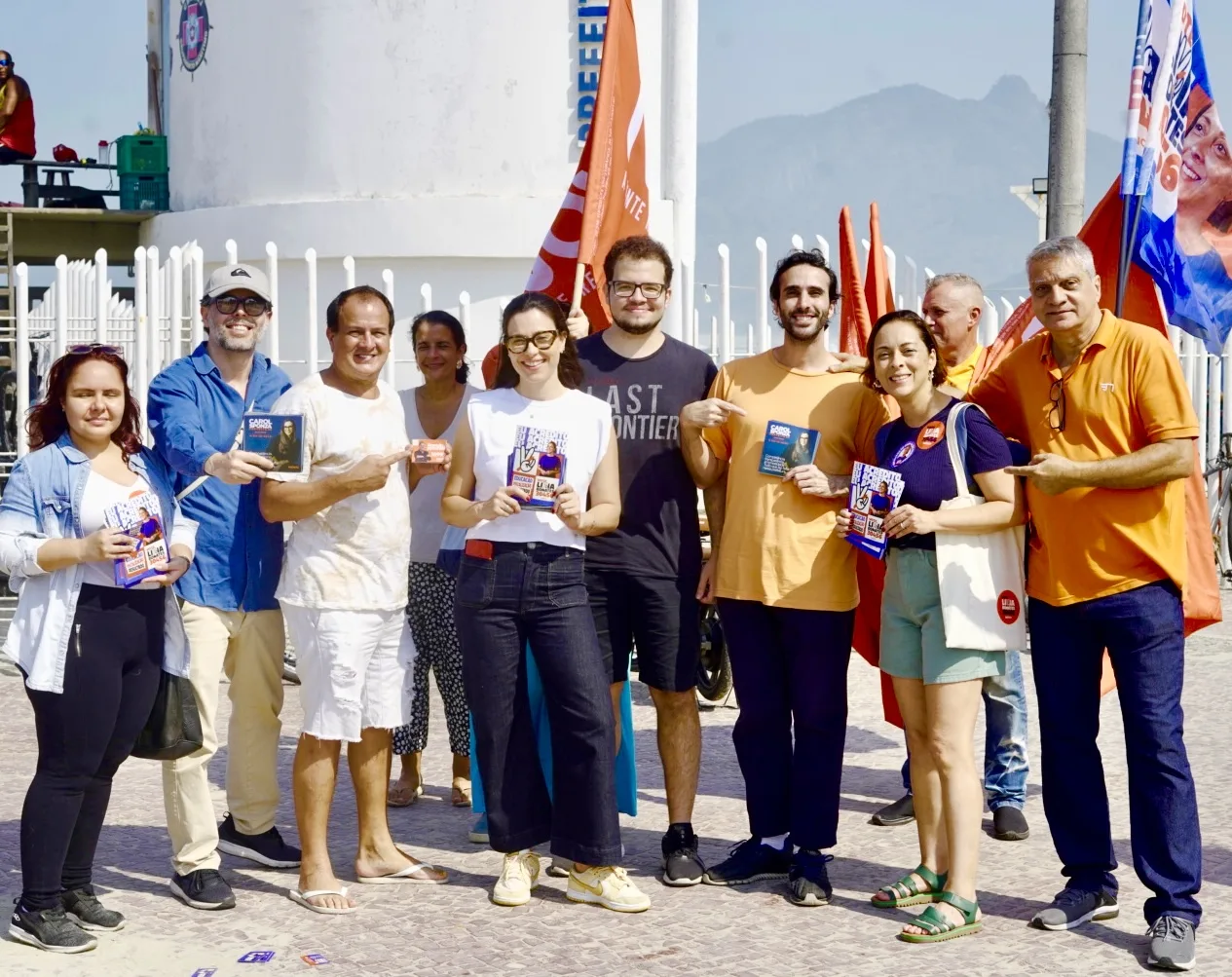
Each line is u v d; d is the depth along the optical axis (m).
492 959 4.80
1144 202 5.80
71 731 4.76
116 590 4.80
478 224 15.05
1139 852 4.89
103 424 4.84
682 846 5.64
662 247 5.68
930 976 4.64
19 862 5.75
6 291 16.73
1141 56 5.79
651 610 5.60
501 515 5.17
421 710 6.69
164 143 18.30
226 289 5.45
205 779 5.34
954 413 5.09
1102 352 4.93
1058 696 5.08
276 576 5.57
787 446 5.37
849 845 6.08
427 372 6.60
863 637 6.34
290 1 15.59
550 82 15.12
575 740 5.29
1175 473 4.79
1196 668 9.60
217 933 5.04
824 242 9.52
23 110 18.27
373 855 5.64
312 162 15.61
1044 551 5.06
